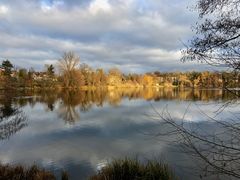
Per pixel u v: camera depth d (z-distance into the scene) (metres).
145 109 25.62
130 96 46.38
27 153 11.70
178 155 9.37
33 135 15.54
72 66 70.56
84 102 35.25
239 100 3.39
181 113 13.95
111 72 92.88
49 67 75.69
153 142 12.56
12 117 20.86
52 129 17.41
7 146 12.97
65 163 10.20
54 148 12.57
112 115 23.16
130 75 101.31
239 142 3.92
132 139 13.89
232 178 5.66
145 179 7.05
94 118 21.75
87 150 12.09
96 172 9.04
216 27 3.46
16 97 40.28
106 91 65.50
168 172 7.44
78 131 16.70
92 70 81.62
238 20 3.39
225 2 3.44
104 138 14.51
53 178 8.06
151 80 97.81
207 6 3.54
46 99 39.09
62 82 70.94
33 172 8.06
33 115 23.50
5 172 7.71
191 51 3.57
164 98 38.59
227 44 3.40
